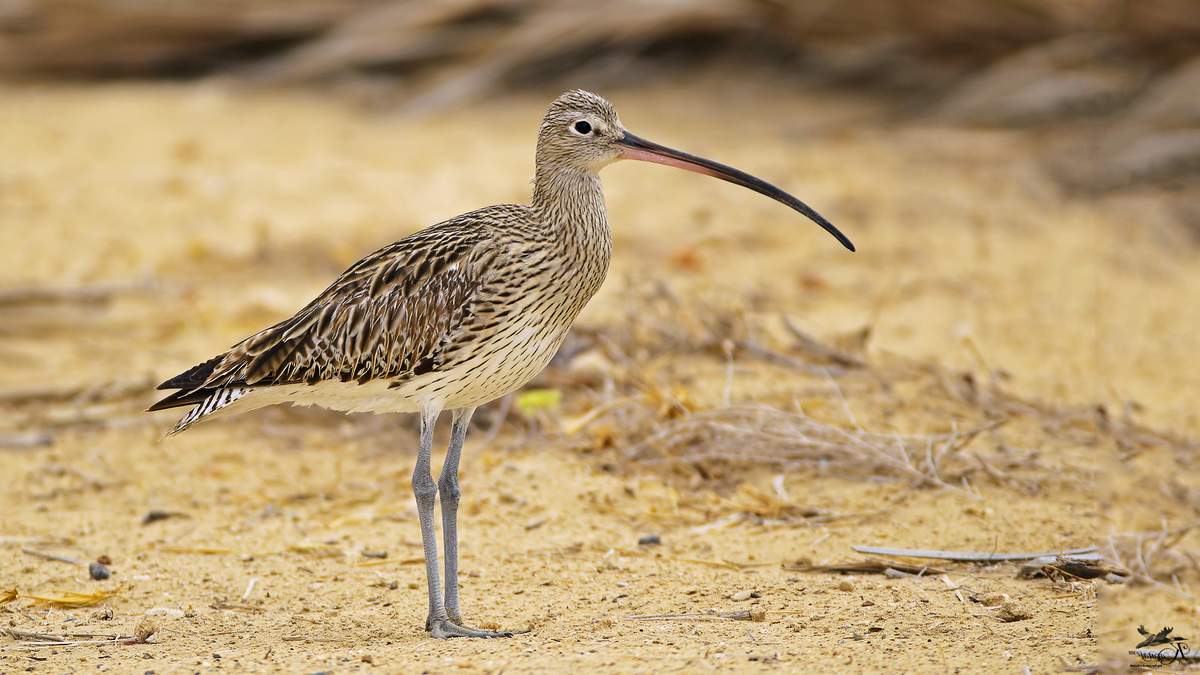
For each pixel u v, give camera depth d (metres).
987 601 9.99
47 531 11.99
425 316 9.88
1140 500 12.09
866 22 27.31
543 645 9.16
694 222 20.92
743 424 13.18
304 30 30.19
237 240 20.30
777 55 29.81
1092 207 22.97
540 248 10.02
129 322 17.39
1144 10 26.06
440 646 9.25
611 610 10.05
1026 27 27.12
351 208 21.53
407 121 27.22
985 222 21.72
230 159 24.23
